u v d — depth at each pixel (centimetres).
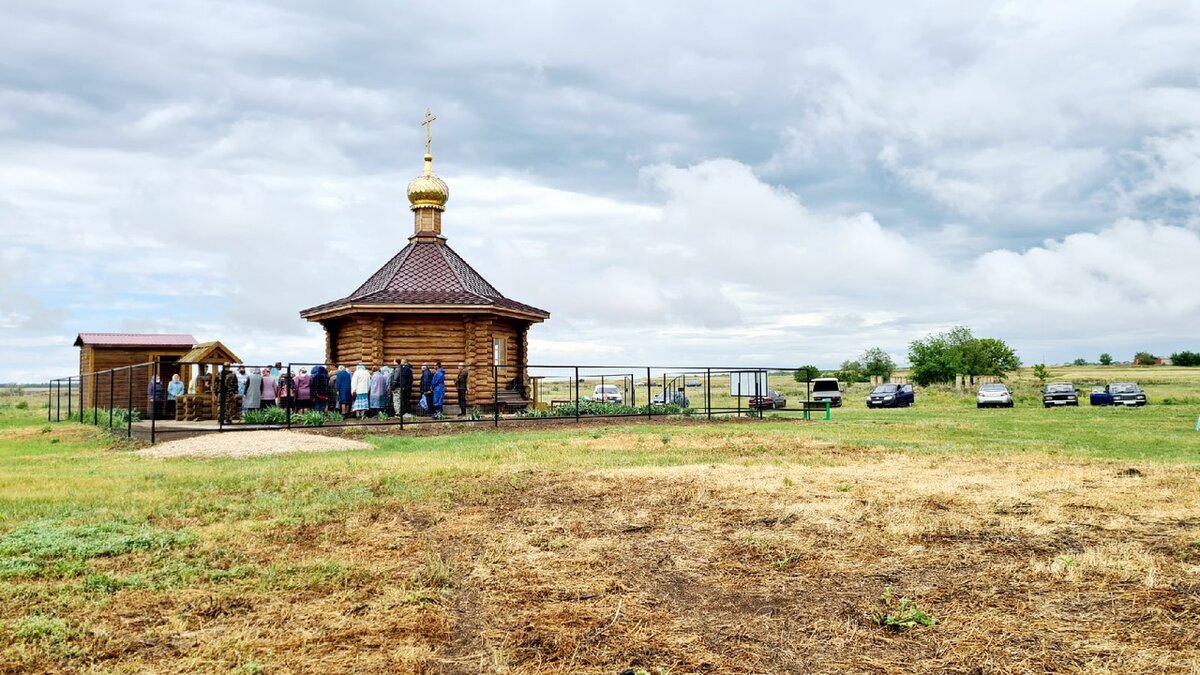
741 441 1761
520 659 488
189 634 530
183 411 2648
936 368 7519
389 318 2667
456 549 752
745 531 783
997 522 799
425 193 3048
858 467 1271
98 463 1473
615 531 803
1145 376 9250
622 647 504
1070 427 2452
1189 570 623
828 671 465
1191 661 459
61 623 541
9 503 982
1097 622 523
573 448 1616
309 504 977
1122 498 927
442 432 2053
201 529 840
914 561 669
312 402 2550
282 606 587
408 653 495
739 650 497
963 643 496
